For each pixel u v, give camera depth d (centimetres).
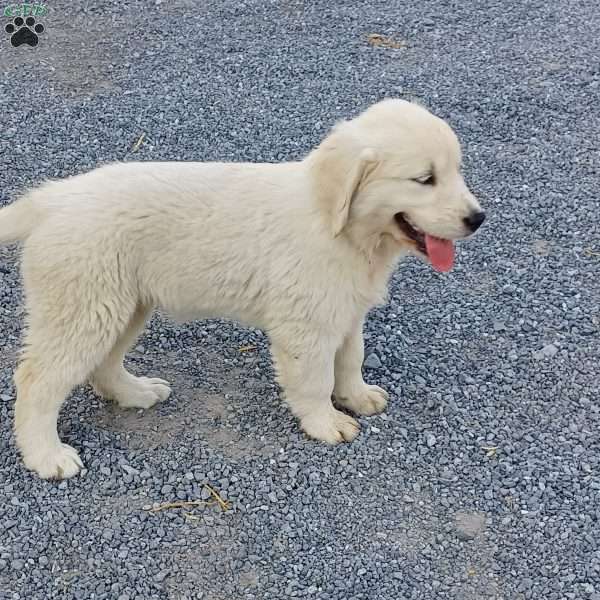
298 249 81
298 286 82
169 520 82
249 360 101
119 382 93
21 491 84
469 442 91
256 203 83
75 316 80
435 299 111
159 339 104
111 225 80
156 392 95
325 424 90
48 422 84
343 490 85
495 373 100
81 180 82
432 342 104
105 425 92
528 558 79
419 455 89
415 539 81
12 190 127
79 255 78
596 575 78
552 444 91
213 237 82
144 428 92
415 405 95
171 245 82
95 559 78
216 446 90
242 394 96
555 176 135
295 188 82
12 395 94
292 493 85
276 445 90
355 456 89
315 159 80
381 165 76
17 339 102
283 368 87
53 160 134
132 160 135
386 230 81
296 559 78
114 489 85
